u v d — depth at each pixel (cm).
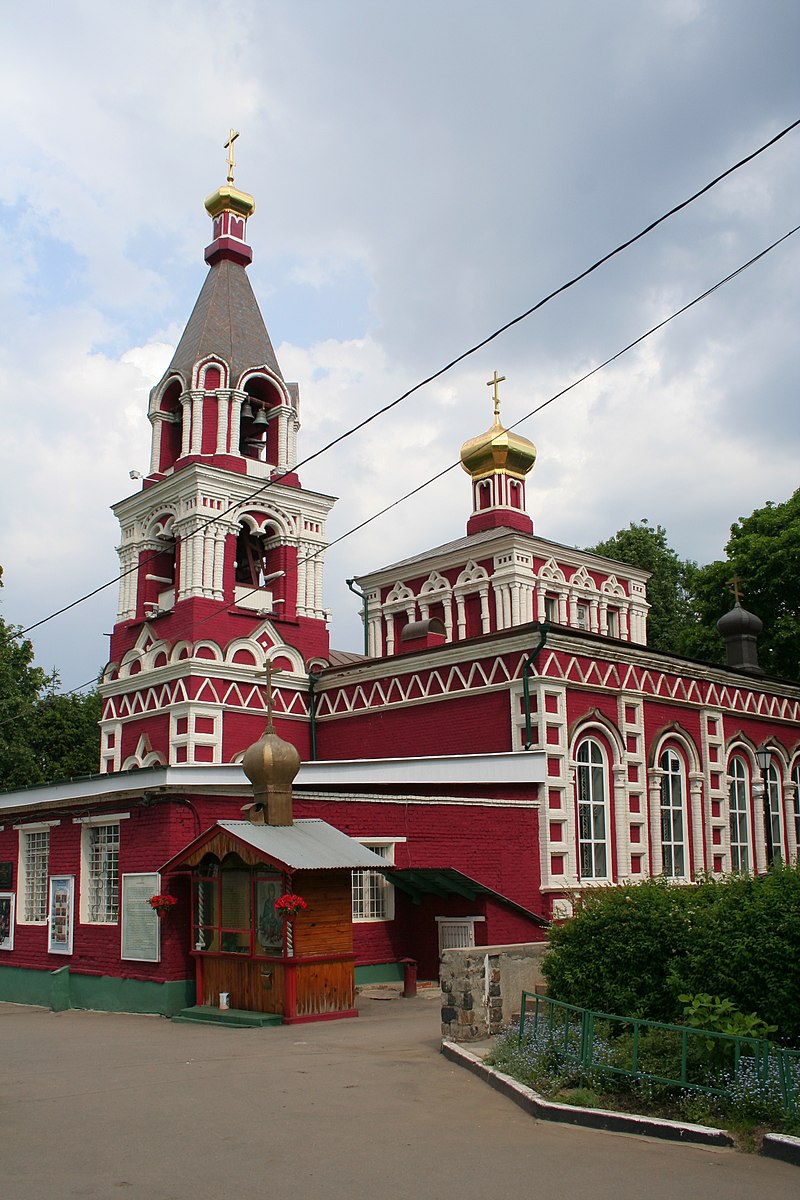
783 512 4525
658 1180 837
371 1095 1148
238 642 3422
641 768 2866
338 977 1770
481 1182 834
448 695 2936
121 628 3709
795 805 3516
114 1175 860
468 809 2423
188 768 2078
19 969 2403
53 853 2341
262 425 3831
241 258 4028
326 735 3434
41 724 5688
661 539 6397
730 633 3850
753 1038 1015
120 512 3809
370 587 4384
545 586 3947
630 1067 1103
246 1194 805
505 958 1475
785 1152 890
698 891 1292
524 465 4419
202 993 1867
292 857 1709
